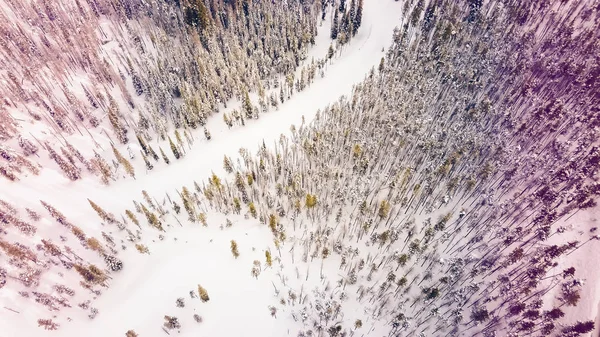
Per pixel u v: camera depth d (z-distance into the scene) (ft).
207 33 422.00
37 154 277.64
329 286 206.69
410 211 246.27
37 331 187.52
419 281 208.54
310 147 279.08
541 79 334.44
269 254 203.51
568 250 212.84
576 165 239.50
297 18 475.72
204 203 255.70
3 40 375.66
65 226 230.89
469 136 274.36
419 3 449.48
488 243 222.48
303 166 282.56
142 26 482.69
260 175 270.67
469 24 431.02
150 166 286.25
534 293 192.95
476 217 234.58
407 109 311.06
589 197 225.56
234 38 424.87
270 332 190.19
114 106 334.85
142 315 198.39
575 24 417.69
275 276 212.02
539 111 286.87
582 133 265.54
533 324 175.11
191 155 304.09
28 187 252.83
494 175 255.91
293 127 310.24
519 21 422.82
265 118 345.92
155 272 217.15
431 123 304.50
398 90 335.67
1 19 417.08
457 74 347.77
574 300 186.70
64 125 305.12
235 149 311.88
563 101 302.66
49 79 360.28
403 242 227.40
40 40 418.51
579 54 351.25
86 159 287.28
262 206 250.98
